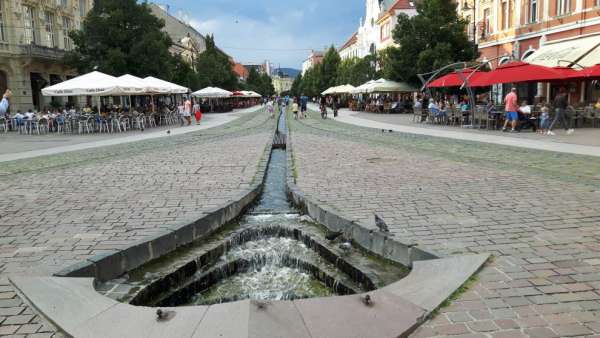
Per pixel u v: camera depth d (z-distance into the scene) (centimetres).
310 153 1426
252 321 375
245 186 935
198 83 5447
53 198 859
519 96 3088
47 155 1520
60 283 470
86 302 429
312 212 778
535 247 536
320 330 364
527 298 410
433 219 661
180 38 8150
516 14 3147
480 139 1719
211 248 639
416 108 2930
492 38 3512
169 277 549
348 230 656
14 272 504
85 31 3444
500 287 433
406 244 555
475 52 3397
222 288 571
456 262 491
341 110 5475
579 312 383
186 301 538
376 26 7550
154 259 596
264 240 718
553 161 1155
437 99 3584
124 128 2619
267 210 852
